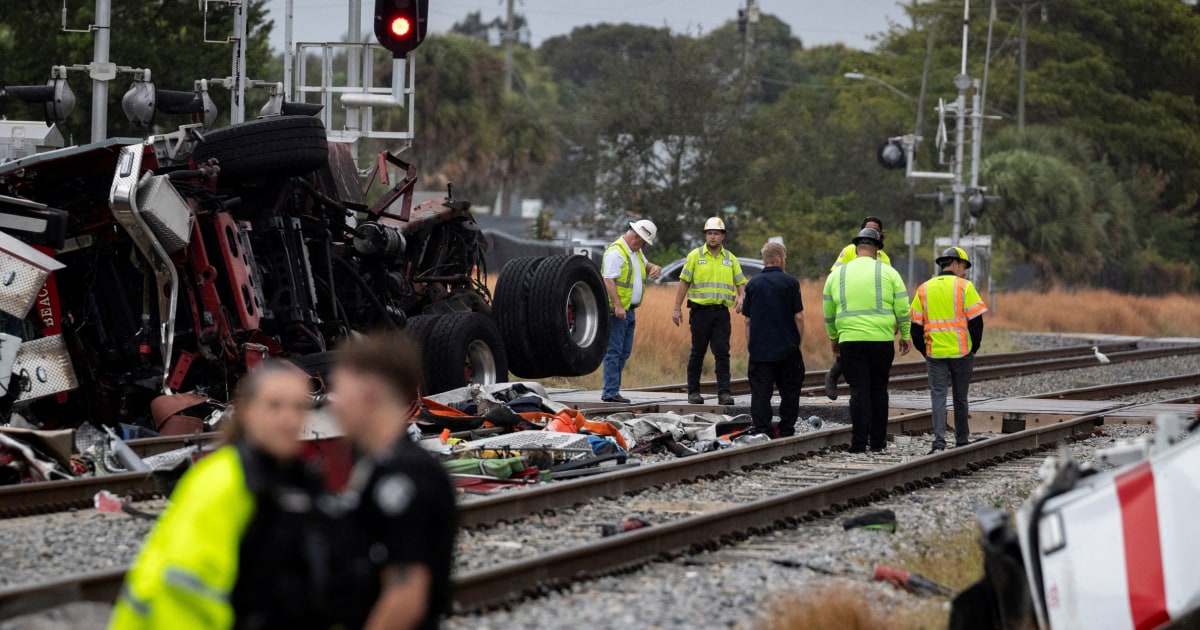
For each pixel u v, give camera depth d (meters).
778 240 48.78
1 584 23.97
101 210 41.62
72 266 42.41
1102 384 83.25
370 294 49.09
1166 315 185.75
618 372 57.59
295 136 43.59
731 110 183.38
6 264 38.28
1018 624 20.83
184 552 13.41
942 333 46.09
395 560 13.36
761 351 47.88
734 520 30.62
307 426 30.06
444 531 13.67
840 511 34.53
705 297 56.31
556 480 38.00
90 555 26.52
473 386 48.16
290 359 43.84
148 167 40.59
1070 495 20.16
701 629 22.14
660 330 83.50
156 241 39.94
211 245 42.66
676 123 178.62
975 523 33.88
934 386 46.53
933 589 25.95
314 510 13.77
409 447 13.89
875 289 46.06
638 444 44.75
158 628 13.36
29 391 38.50
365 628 13.68
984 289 154.00
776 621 22.36
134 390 42.31
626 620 22.48
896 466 38.47
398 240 50.09
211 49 123.44
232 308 42.47
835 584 25.28
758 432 48.22
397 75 69.56
